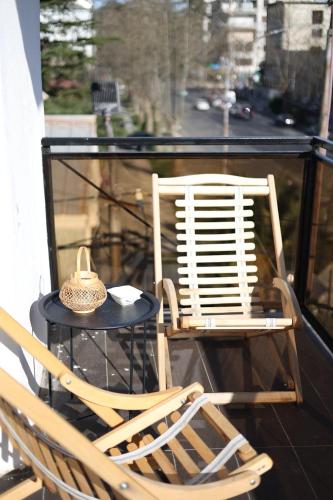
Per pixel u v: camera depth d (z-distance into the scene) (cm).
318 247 365
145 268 399
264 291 386
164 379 282
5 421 165
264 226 379
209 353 333
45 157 359
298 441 256
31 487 197
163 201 388
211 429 260
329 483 231
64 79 1217
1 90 217
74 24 1184
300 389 283
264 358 328
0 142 218
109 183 379
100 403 208
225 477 171
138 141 358
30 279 281
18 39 268
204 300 308
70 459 172
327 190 352
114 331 355
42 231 341
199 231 383
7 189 222
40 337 308
